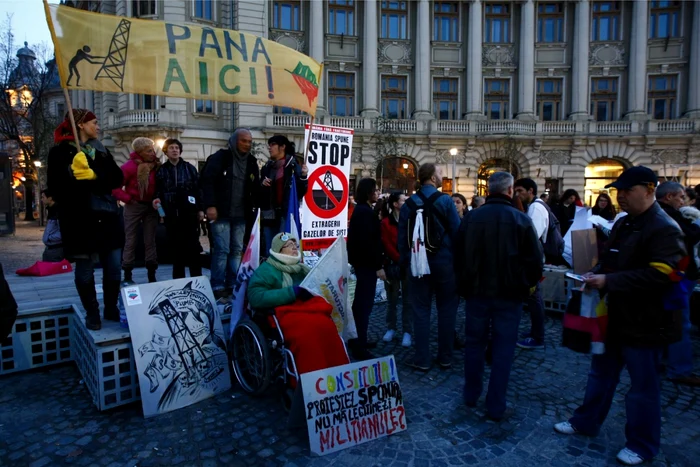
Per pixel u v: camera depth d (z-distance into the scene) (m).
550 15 24.97
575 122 24.27
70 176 3.49
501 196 3.48
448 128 24.39
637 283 2.69
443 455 2.96
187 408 3.60
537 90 25.23
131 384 3.61
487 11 25.03
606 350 3.06
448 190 24.55
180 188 4.94
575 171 24.58
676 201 3.98
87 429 3.26
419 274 4.16
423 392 3.96
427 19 24.31
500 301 3.39
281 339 3.47
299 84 5.09
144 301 3.64
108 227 3.76
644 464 2.87
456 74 25.11
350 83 24.66
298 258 4.00
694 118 23.77
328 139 5.47
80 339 4.09
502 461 2.90
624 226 2.95
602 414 3.19
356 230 4.71
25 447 3.03
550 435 3.24
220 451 2.99
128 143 20.78
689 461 2.93
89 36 3.88
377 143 23.14
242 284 3.97
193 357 3.76
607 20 24.80
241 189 5.11
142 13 20.30
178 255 4.98
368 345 5.19
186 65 4.39
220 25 21.62
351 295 6.84
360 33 24.50
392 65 24.69
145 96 20.78
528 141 24.36
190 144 20.86
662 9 24.53
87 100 25.91
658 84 24.91
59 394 3.83
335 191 5.58
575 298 3.09
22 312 4.22
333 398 3.04
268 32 23.25
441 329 4.47
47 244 7.78
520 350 5.11
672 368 4.28
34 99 27.23
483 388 4.07
